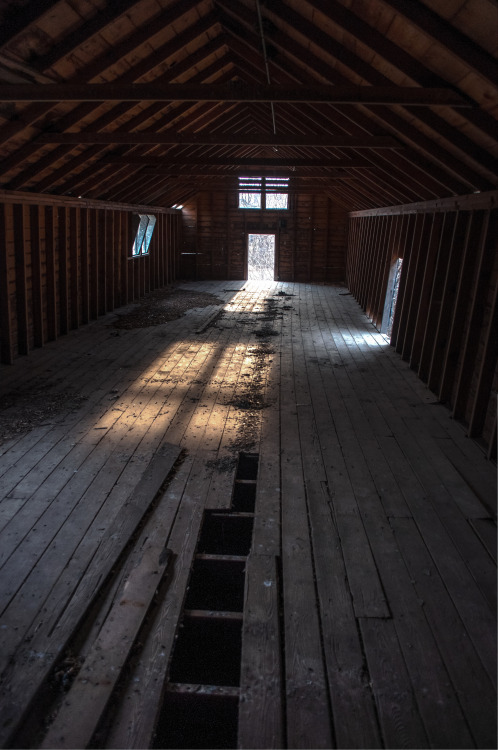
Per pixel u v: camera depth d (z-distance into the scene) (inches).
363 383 248.7
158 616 99.9
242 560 117.6
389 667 88.5
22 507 134.3
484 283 194.1
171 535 125.0
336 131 266.5
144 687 84.6
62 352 295.6
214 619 101.0
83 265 369.4
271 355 297.1
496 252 187.5
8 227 265.6
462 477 156.6
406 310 304.8
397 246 349.7
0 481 147.6
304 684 85.0
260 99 150.7
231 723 86.3
